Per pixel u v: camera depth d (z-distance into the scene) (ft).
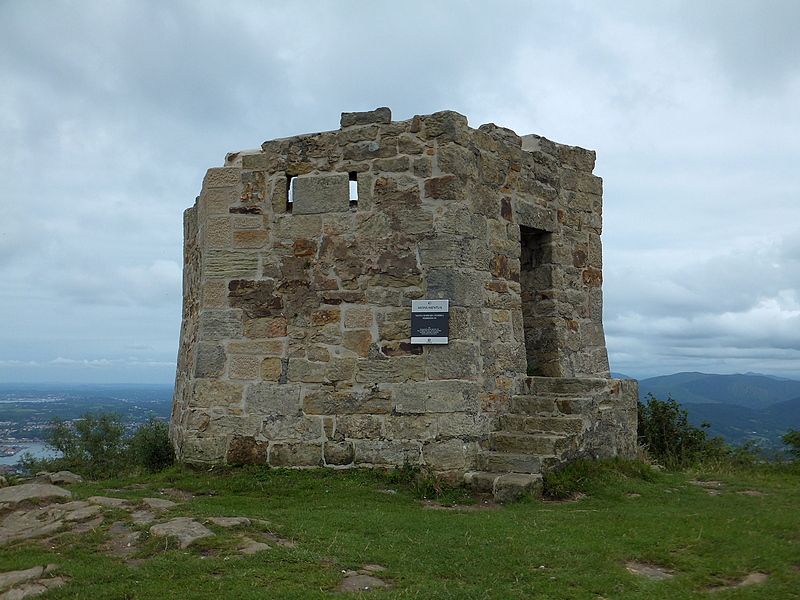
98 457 34.94
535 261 32.19
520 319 29.48
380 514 19.94
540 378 29.12
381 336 26.30
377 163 27.09
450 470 24.97
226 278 27.99
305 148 27.96
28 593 13.15
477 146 27.86
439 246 26.12
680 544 16.96
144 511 18.62
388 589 13.99
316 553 15.71
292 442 26.50
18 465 34.12
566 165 33.04
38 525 17.74
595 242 34.35
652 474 27.55
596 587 14.15
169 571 14.29
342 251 27.04
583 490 24.34
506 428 27.35
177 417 32.17
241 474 25.85
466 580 14.67
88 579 13.84
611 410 29.50
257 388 27.09
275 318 27.40
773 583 14.11
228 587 13.51
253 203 28.19
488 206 28.07
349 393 26.30
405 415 25.67
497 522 19.13
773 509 21.61
